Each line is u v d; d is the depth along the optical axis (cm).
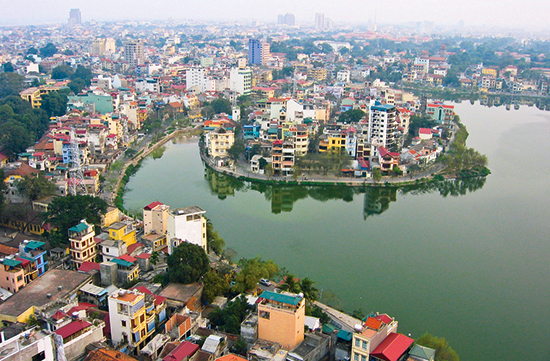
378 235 17350
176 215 13875
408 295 13362
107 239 14288
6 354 8119
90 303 11369
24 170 19775
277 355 9444
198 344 9650
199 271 12119
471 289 13812
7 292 11819
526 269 15025
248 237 16850
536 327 12181
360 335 9100
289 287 11469
